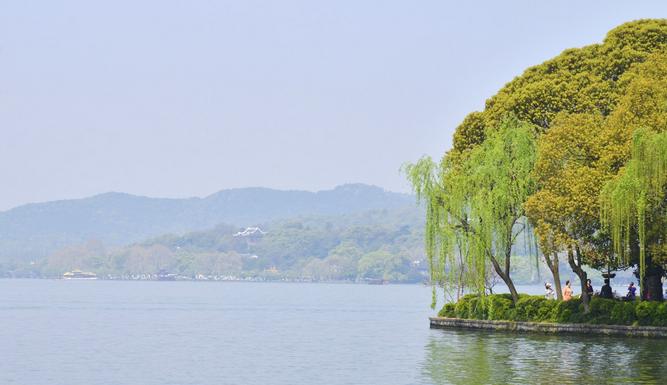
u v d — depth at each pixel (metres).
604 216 78.12
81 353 81.50
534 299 92.00
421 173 93.44
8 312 171.25
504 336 85.81
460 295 103.75
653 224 77.94
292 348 85.75
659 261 79.88
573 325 85.19
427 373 60.09
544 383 54.06
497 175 90.88
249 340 97.38
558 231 82.56
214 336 104.56
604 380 54.88
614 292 97.88
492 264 104.19
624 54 99.75
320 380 59.66
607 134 82.75
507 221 91.94
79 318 149.62
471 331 93.75
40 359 76.00
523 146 90.75
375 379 59.50
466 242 91.44
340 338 99.06
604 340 79.44
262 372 64.81
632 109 83.00
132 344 92.12
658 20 103.81
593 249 83.31
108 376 63.59
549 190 84.00
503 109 100.69
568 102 97.44
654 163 75.38
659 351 70.25
